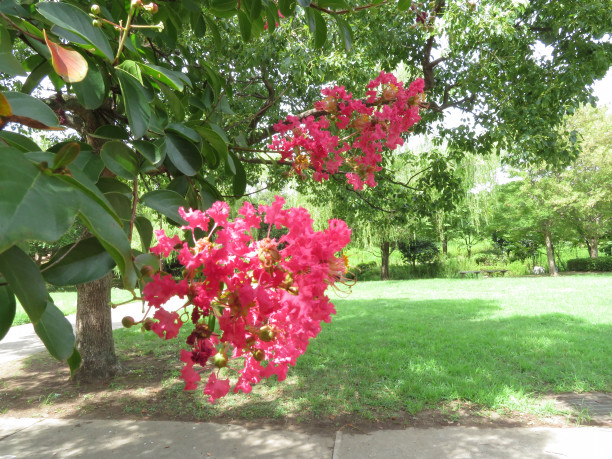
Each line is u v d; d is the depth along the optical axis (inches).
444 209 317.4
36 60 64.5
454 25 228.4
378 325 352.5
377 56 264.4
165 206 44.3
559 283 695.1
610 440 150.1
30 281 23.2
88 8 60.0
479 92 266.8
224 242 31.6
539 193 861.8
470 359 247.1
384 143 73.5
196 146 55.8
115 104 68.7
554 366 231.0
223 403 191.6
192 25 82.4
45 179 18.5
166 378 229.0
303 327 32.4
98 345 232.8
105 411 188.4
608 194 842.2
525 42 249.4
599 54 236.5
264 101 265.1
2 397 208.1
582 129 863.1
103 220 20.0
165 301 30.5
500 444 150.3
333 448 150.3
